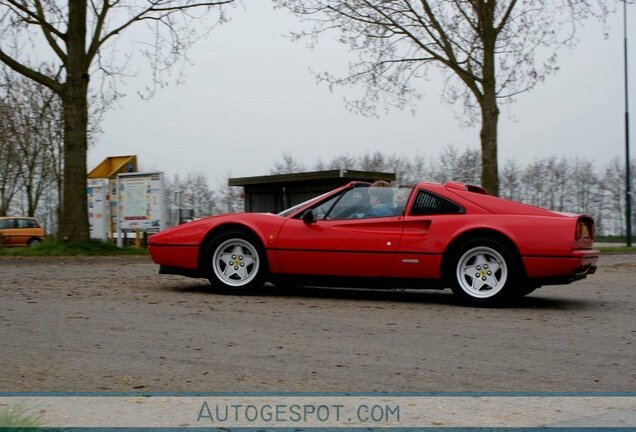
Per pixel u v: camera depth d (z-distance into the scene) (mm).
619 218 36031
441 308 6812
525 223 6773
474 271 6945
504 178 35750
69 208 15820
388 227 7109
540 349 4965
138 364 4430
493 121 18188
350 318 6117
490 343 5145
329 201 7422
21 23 15844
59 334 5270
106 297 7242
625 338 5379
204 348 4863
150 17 16672
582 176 35906
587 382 4141
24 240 27172
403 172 37062
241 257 7574
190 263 7613
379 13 18641
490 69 18109
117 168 21766
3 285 8328
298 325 5738
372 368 4395
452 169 32812
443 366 4465
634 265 14789
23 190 36156
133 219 19859
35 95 28578
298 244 7258
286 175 24891
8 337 5156
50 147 29766
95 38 16203
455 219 6949
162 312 6285
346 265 7145
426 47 18688
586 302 7566
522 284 6805
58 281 8906
